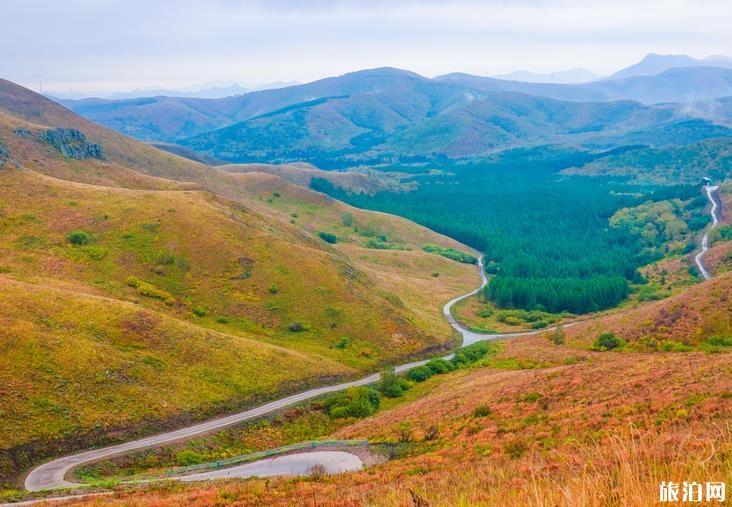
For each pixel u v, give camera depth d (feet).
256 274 434.30
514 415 169.58
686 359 189.16
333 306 424.05
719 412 109.50
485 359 373.40
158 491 134.21
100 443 222.69
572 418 142.31
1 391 219.82
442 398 250.78
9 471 192.44
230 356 312.09
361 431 230.68
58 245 411.54
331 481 119.55
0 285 289.94
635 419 122.62
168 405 256.93
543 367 306.96
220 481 149.79
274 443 256.11
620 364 204.44
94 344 271.08
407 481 104.94
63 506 124.88
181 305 385.70
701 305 344.28
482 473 92.32
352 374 351.87
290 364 329.52
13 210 438.40
